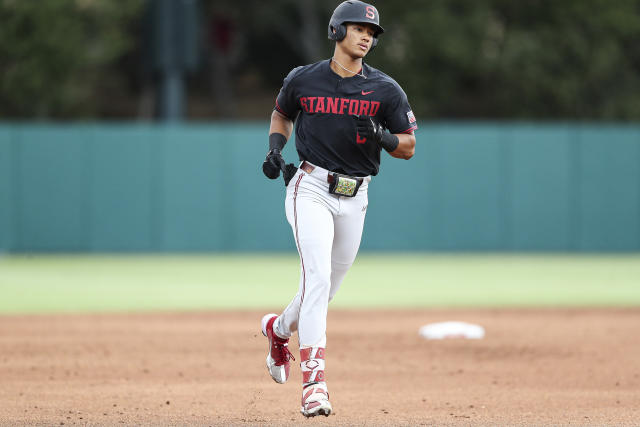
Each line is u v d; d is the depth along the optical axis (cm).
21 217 7112
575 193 7425
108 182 7175
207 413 1994
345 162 1850
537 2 11862
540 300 4506
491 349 2977
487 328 3472
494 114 12500
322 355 1808
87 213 7162
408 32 11712
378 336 3259
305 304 1819
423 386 2355
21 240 7119
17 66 10094
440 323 3606
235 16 15838
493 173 7375
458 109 13462
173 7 7581
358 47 1814
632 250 7469
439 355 2862
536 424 1880
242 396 2206
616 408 2059
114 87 16375
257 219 7250
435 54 11669
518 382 2411
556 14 11712
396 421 1914
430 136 7331
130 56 15888
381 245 7312
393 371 2581
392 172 7306
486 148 7362
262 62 16962
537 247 7412
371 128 1772
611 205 7456
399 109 1861
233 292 4772
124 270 5962
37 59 10150
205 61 15550
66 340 3109
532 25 12075
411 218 7319
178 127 7200
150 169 7194
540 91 11612
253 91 17162
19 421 1883
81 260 6731
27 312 3941
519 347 3017
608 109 11706
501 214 7388
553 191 7412
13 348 2925
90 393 2219
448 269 6134
